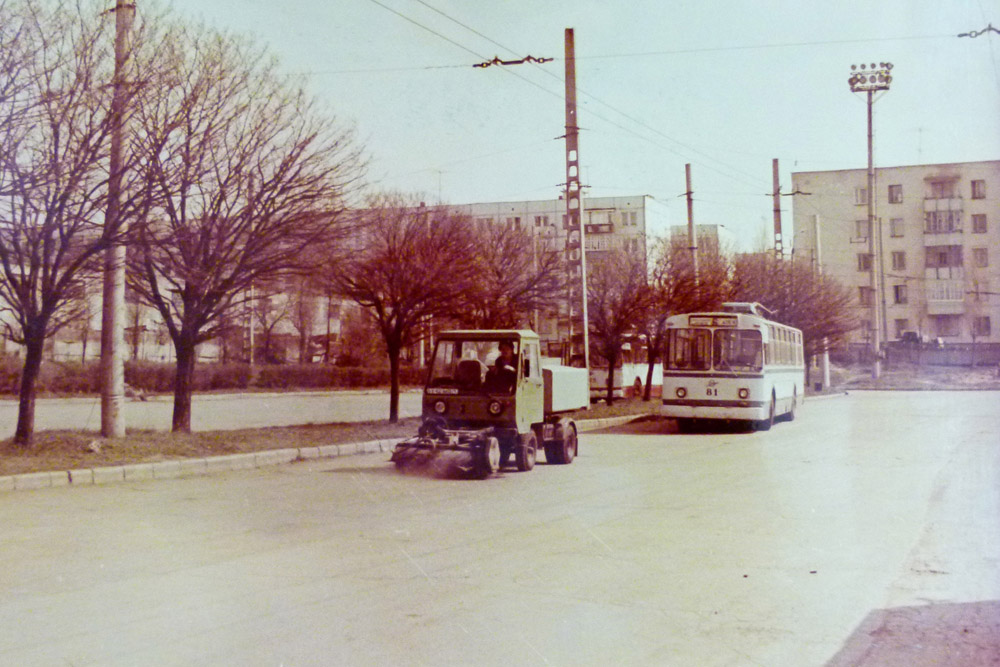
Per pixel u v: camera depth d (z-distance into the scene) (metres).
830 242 86.19
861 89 52.47
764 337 25.38
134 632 5.82
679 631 6.00
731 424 28.42
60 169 13.73
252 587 7.06
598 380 40.53
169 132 15.18
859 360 77.62
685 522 10.27
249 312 19.69
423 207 24.53
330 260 18.28
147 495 12.14
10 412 29.58
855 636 5.91
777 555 8.45
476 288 24.05
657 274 37.41
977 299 81.81
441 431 14.59
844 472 15.34
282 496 12.19
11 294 15.11
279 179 17.44
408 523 10.09
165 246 16.17
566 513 10.87
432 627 6.02
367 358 59.59
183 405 18.36
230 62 16.86
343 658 5.36
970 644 5.75
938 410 34.44
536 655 5.47
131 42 14.97
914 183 84.12
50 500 11.59
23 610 6.33
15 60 13.03
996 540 9.23
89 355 48.62
